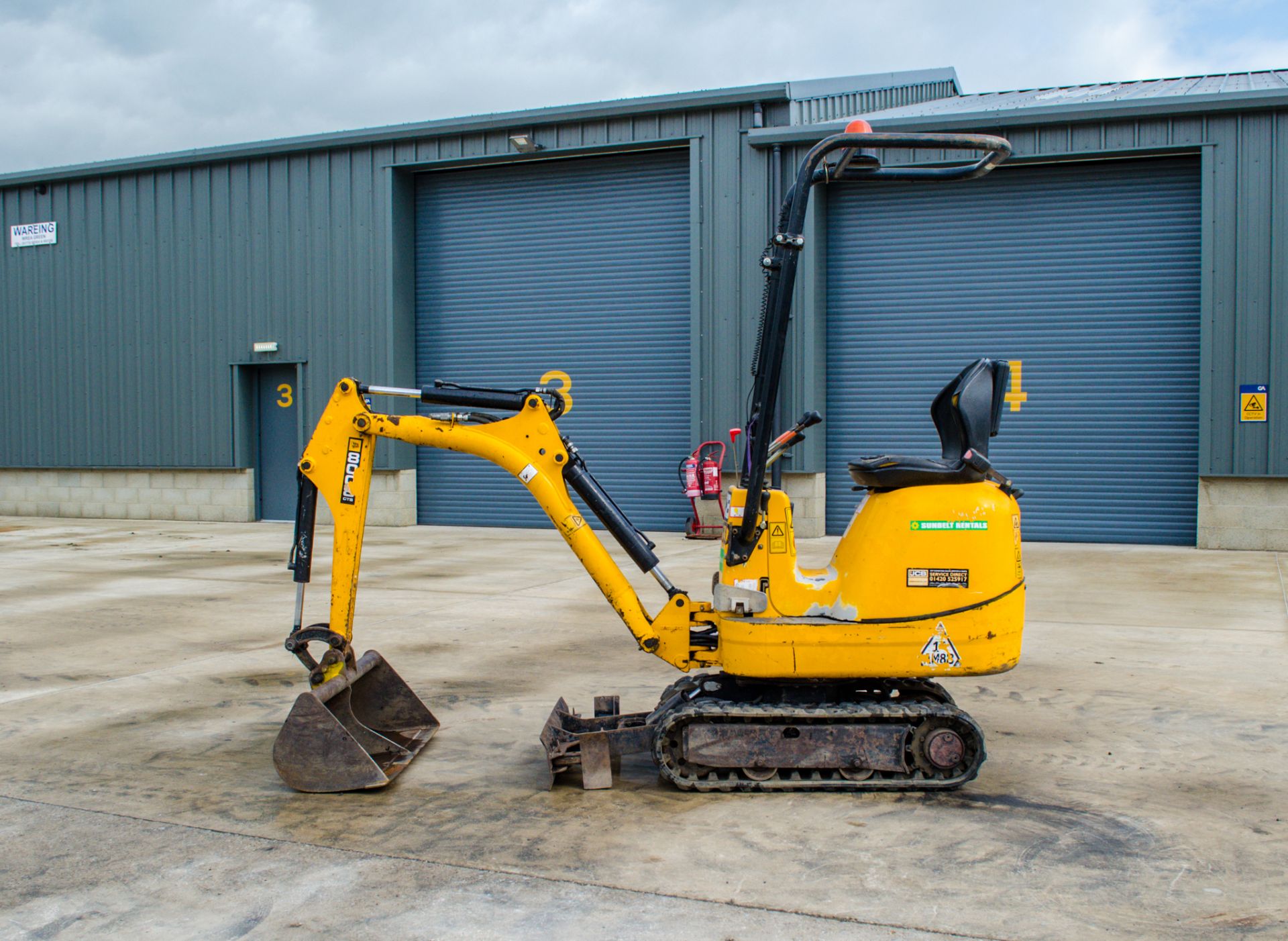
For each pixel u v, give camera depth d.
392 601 8.19
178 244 15.55
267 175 15.03
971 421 3.79
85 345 16.19
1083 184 12.28
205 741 4.55
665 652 4.06
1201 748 4.37
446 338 14.93
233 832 3.48
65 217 16.19
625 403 14.09
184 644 6.56
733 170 12.90
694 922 2.81
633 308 14.01
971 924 2.80
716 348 13.02
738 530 3.88
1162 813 3.64
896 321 12.97
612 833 3.46
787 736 3.81
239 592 8.65
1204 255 11.49
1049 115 11.79
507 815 3.63
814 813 3.63
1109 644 6.40
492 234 14.62
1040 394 12.52
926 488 3.78
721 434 13.02
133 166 15.52
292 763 3.84
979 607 3.73
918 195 12.81
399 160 14.38
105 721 4.87
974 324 12.71
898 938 2.72
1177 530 12.12
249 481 15.45
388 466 14.70
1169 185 12.00
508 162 14.22
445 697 5.27
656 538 13.02
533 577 9.63
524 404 4.09
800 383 12.69
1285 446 11.27
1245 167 11.34
